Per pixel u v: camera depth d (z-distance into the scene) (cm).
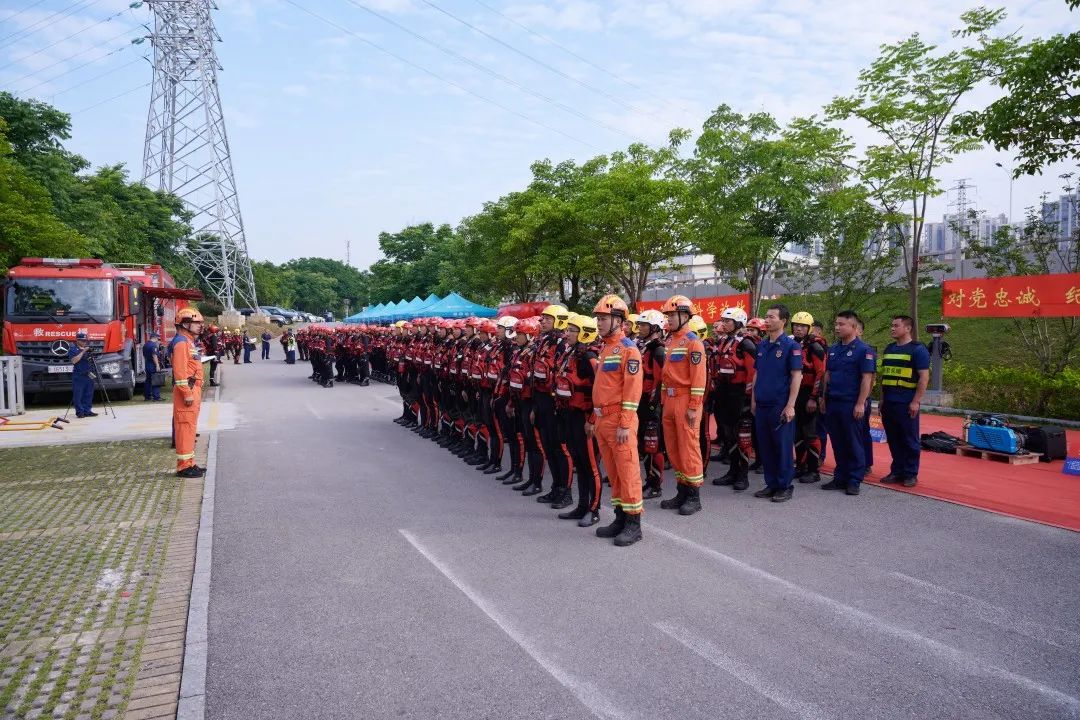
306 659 404
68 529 666
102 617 467
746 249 1661
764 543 608
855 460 774
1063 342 1612
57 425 1336
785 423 745
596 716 342
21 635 441
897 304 1905
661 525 670
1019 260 1530
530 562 567
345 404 1780
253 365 3591
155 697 367
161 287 2106
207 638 432
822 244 1727
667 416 720
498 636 431
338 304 12988
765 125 1680
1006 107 1045
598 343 780
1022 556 564
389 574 542
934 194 1445
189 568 561
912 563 552
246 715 346
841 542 607
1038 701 354
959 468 880
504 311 2497
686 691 364
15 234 2108
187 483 858
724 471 920
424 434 1240
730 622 448
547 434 754
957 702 353
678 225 1961
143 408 1678
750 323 987
